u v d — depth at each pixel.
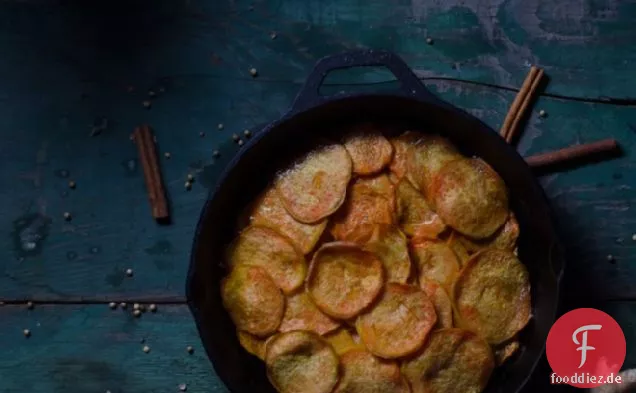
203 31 0.95
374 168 0.85
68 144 0.94
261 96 0.95
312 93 0.82
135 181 0.94
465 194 0.85
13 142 0.94
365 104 0.84
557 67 0.95
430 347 0.82
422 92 0.82
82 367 0.92
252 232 0.84
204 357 0.93
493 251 0.84
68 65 0.95
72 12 0.95
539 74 0.94
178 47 0.95
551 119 0.94
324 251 0.83
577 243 0.93
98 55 0.95
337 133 0.87
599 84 0.95
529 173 0.82
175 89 0.95
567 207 0.93
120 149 0.94
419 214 0.85
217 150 0.94
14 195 0.94
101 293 0.93
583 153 0.93
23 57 0.95
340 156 0.85
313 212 0.84
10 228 0.94
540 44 0.95
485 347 0.83
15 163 0.94
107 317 0.93
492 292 0.84
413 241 0.85
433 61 0.95
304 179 0.85
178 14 0.95
